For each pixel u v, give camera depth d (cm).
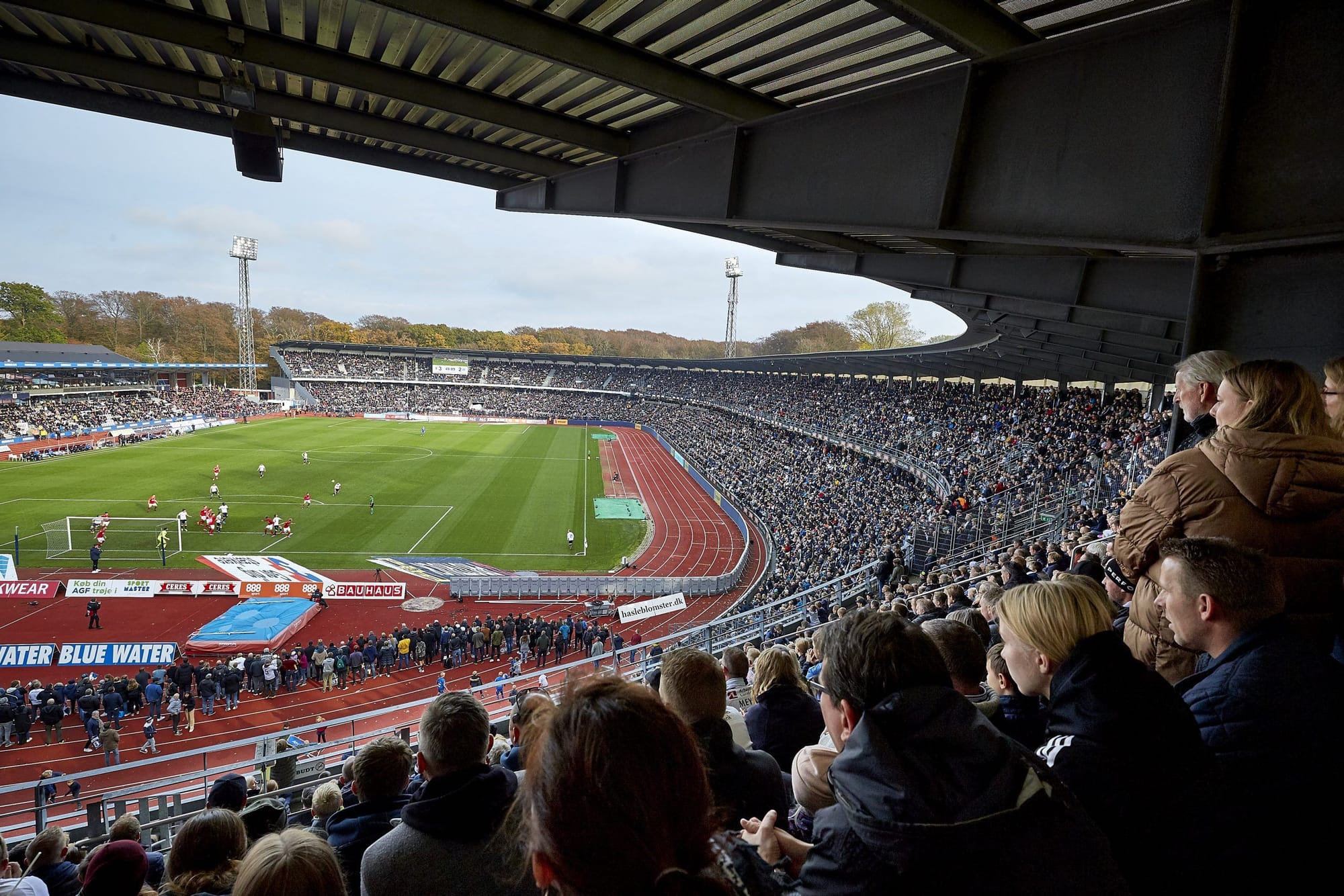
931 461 3291
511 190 994
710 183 713
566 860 106
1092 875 149
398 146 891
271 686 1803
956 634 306
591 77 632
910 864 141
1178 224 422
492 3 507
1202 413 335
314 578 2602
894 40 525
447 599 2533
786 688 371
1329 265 389
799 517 3266
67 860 557
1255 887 185
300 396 9262
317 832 432
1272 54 381
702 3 491
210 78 663
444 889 229
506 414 8906
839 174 615
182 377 9169
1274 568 221
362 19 555
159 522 3262
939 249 1268
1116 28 437
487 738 266
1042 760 185
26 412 5662
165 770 1432
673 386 9038
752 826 238
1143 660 292
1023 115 498
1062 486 2127
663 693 276
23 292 10050
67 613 2234
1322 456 247
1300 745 197
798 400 6050
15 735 1510
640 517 3884
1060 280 1249
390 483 4334
